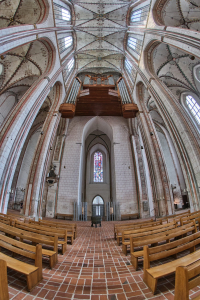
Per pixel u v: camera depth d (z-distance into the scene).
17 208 17.70
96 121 21.84
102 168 26.31
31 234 3.74
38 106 10.26
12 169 8.23
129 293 2.33
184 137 8.58
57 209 16.08
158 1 11.05
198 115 14.14
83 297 2.27
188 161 8.31
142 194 16.58
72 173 17.64
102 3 16.70
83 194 21.45
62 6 14.96
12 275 2.76
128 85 18.11
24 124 9.09
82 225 10.91
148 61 13.20
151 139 13.16
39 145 12.44
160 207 10.85
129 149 19.11
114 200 18.14
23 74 13.74
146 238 3.49
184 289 1.55
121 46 19.31
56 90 15.53
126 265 3.37
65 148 18.80
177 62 13.59
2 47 7.00
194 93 14.33
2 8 11.34
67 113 15.12
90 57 20.78
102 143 26.94
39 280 2.60
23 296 2.24
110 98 17.72
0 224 4.08
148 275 2.45
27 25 9.06
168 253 2.59
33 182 11.16
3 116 14.96
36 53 13.02
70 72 18.78
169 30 9.55
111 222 13.24
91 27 17.91
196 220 4.87
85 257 3.94
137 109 14.96
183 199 17.59
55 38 12.91
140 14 14.92
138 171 17.52
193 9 10.69
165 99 10.04
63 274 2.96
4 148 7.91
